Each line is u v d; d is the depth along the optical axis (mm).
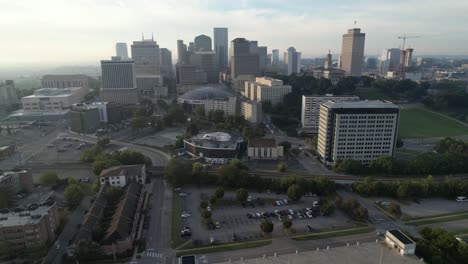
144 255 185500
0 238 183000
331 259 168375
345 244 195875
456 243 175500
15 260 180125
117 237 188500
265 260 169125
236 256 184250
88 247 179625
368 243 183250
